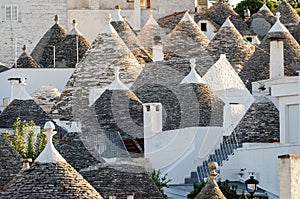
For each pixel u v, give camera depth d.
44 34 138.75
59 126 106.50
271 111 101.06
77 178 66.00
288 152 92.50
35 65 126.12
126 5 147.25
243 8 177.88
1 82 122.25
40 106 110.50
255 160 93.50
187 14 125.62
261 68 115.25
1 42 145.38
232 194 82.81
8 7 145.62
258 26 148.88
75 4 146.62
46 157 66.19
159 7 148.88
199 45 122.75
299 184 72.06
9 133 103.56
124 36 121.00
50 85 122.44
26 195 65.00
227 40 123.00
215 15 148.25
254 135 100.00
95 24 146.38
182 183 95.06
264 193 90.81
